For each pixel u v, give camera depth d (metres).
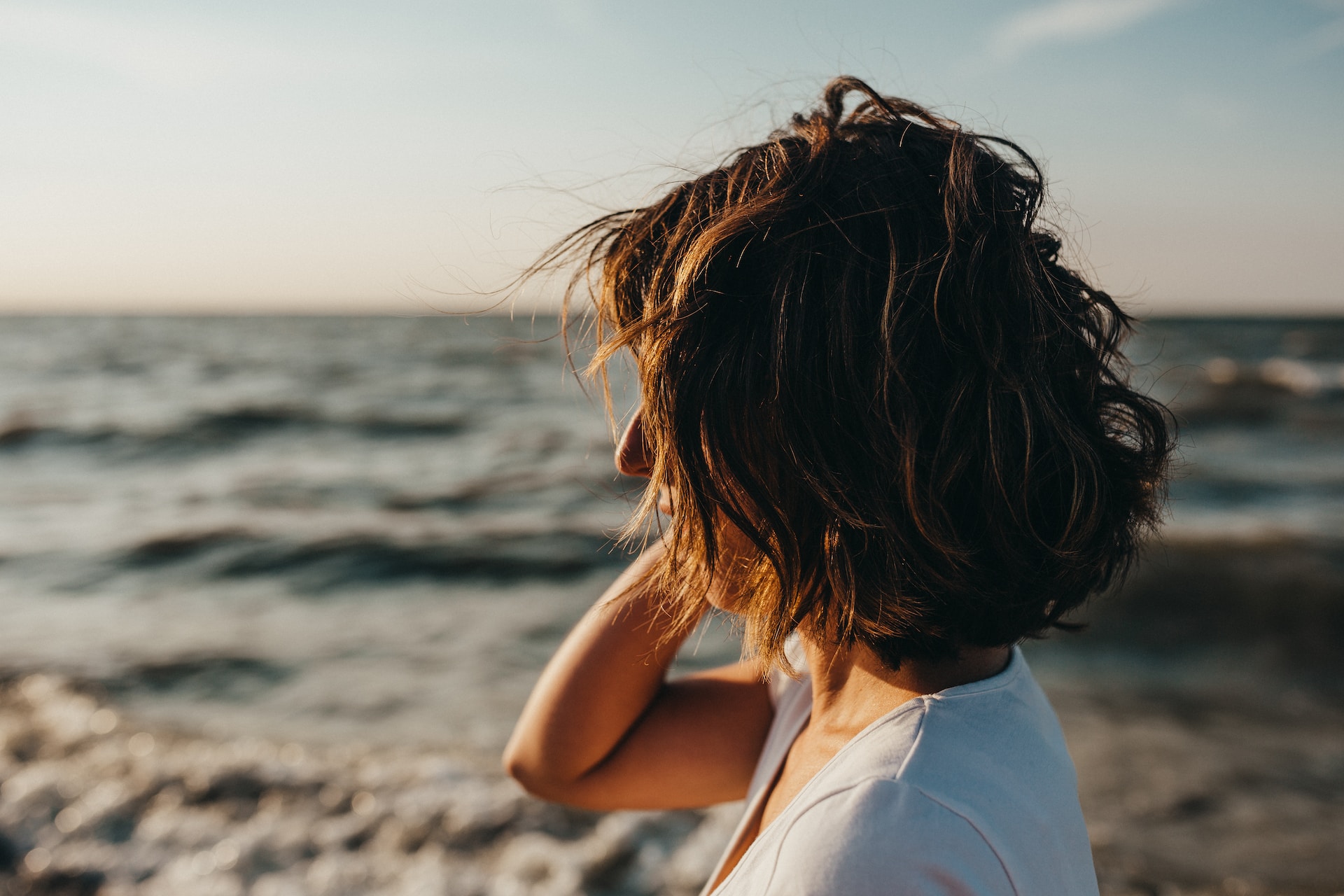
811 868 0.56
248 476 14.88
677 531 0.74
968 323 0.63
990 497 0.63
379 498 12.95
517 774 1.11
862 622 0.66
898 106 0.75
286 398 26.34
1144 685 5.71
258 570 8.87
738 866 0.65
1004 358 0.62
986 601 0.64
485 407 24.36
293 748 4.66
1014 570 0.64
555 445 18.22
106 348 49.69
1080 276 0.75
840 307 0.63
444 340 62.94
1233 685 5.72
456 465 16.05
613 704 1.06
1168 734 4.95
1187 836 3.86
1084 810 4.10
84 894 3.40
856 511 0.63
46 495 13.09
